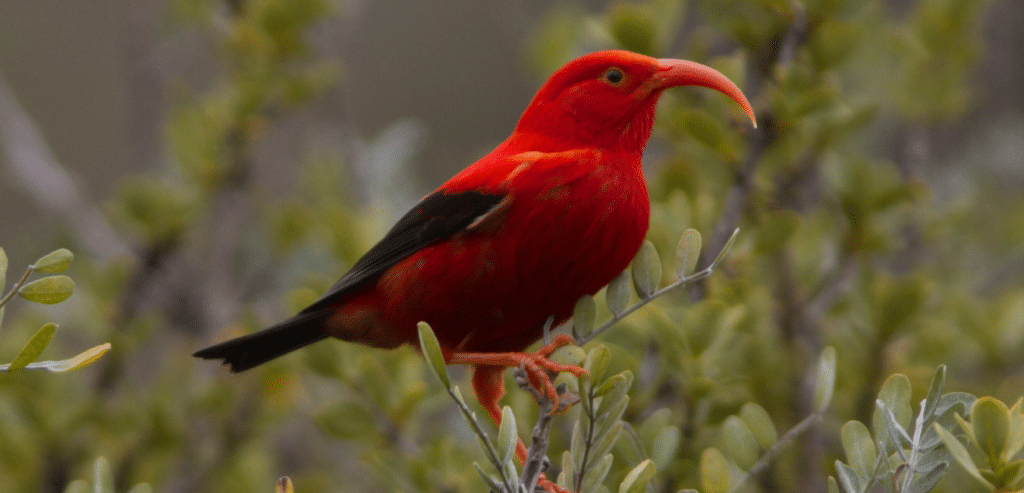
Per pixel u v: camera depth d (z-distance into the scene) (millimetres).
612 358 8180
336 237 11617
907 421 5652
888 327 9781
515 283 7336
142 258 13172
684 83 7688
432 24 23844
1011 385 10758
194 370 13148
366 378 9352
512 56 23641
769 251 9266
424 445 10227
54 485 11633
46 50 25672
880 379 9859
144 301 13156
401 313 7750
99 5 26156
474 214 7254
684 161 10242
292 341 8562
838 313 10758
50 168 15172
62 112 25281
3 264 5367
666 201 10180
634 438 6805
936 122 12680
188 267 13898
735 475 8398
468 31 23688
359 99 23656
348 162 15086
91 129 25344
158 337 15289
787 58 9273
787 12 9352
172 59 15672
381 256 7859
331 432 9328
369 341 8266
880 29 12812
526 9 20484
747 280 10008
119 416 11953
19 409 11539
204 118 13414
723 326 8289
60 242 14930
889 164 13000
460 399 5289
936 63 12367
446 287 7438
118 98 25547
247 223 14617
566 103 7852
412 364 9891
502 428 5449
